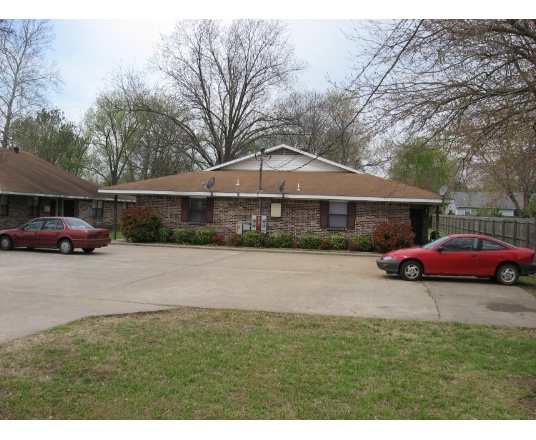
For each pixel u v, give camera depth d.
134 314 8.58
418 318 8.58
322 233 24.14
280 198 24.06
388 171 9.87
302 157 27.80
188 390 5.02
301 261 18.48
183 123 41.75
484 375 5.58
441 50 6.96
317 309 9.27
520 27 6.74
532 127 8.08
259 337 7.08
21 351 6.25
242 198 24.81
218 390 5.03
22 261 16.50
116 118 44.91
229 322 8.05
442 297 10.73
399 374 5.57
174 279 13.01
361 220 23.83
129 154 46.06
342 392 4.99
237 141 43.03
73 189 31.78
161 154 43.53
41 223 19.84
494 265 12.84
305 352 6.38
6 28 14.59
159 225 25.44
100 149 48.03
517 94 7.12
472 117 7.48
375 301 10.16
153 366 5.74
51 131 46.72
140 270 14.76
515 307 9.67
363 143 8.20
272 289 11.58
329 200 23.98
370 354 6.33
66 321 7.95
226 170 28.61
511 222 20.62
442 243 13.29
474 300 10.40
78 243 19.06
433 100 7.40
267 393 4.96
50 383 5.19
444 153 8.16
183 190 24.84
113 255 19.28
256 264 17.12
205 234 24.47
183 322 7.99
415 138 7.83
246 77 41.56
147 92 42.59
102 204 36.47
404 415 4.49
